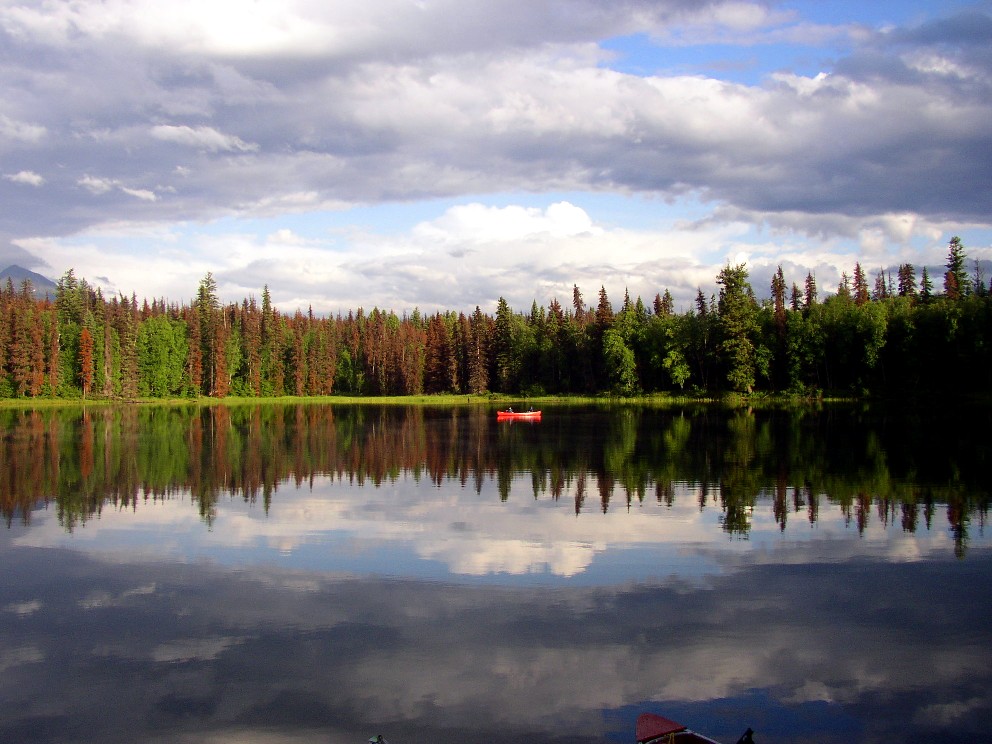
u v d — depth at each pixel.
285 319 178.62
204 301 151.75
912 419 79.12
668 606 22.95
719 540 30.19
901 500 37.28
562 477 45.53
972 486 40.75
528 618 22.09
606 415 95.62
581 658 19.48
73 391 134.38
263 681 18.47
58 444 66.19
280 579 25.83
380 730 16.25
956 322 98.38
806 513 34.69
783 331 114.81
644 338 131.12
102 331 137.12
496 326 151.12
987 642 20.38
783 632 21.03
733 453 54.78
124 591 24.80
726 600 23.42
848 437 63.28
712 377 124.88
